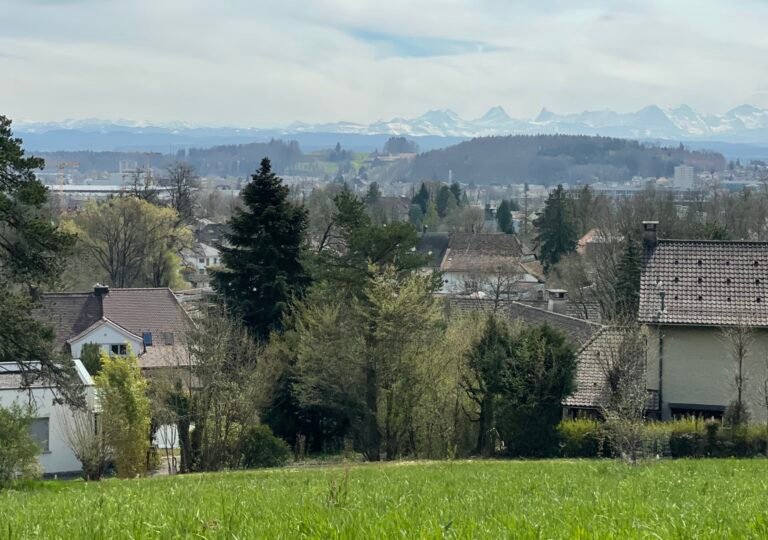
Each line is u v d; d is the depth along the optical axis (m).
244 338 39.09
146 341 59.28
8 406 36.00
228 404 36.34
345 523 8.81
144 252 83.88
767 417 37.44
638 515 10.16
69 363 30.22
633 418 29.19
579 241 113.00
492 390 36.44
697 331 38.50
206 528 8.94
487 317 41.22
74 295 62.78
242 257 50.53
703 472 22.91
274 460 37.38
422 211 193.88
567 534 8.07
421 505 11.87
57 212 106.06
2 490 22.38
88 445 34.53
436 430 38.91
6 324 28.52
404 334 38.12
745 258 40.69
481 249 121.44
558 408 35.62
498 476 21.30
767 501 13.55
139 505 12.50
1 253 29.66
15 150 29.08
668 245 41.84
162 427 43.81
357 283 43.03
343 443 44.06
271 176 51.28
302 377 39.91
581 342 43.19
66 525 9.88
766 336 37.81
